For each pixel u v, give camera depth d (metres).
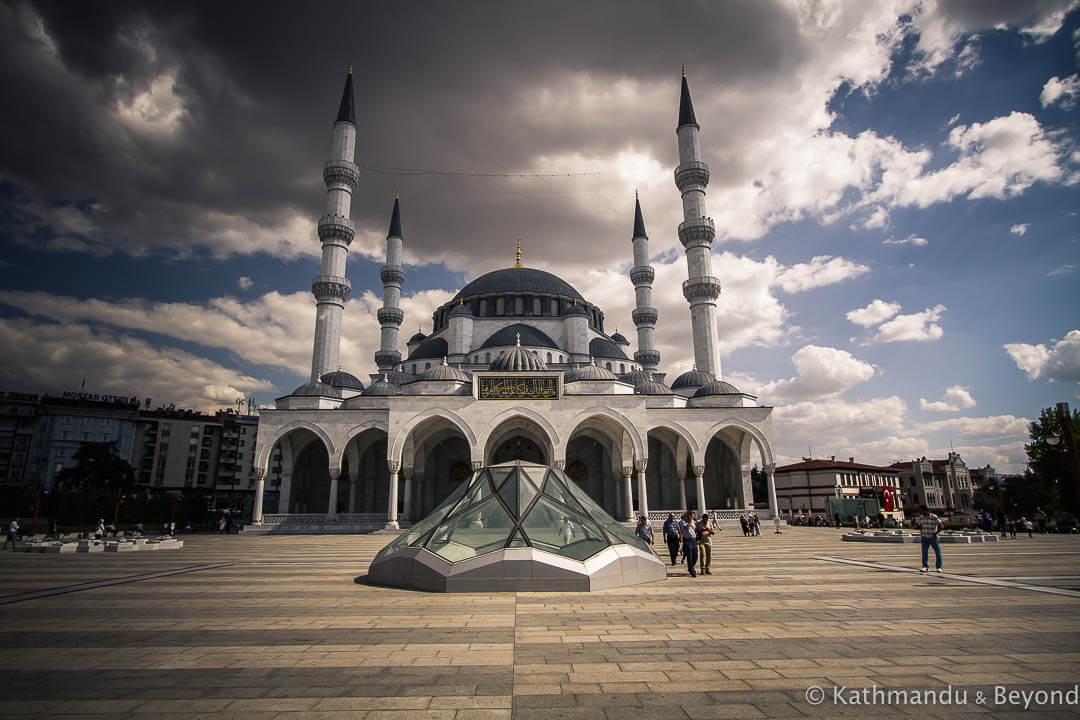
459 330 60.16
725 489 56.06
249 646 8.66
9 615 11.19
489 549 14.10
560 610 11.23
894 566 18.48
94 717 5.85
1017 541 30.75
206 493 87.38
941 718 5.71
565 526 15.24
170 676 7.22
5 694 6.55
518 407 43.50
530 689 6.63
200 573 18.17
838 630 9.45
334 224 56.75
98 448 70.75
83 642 8.97
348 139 59.53
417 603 12.09
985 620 10.16
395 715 5.86
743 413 48.00
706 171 60.44
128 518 58.34
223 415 95.88
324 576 17.06
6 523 54.97
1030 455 55.97
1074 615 10.57
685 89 62.69
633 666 7.51
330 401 49.09
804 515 64.75
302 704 6.20
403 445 42.97
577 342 60.97
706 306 57.34
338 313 56.09
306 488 54.19
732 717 5.73
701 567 17.30
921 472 91.06
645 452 43.75
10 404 77.44
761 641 8.76
